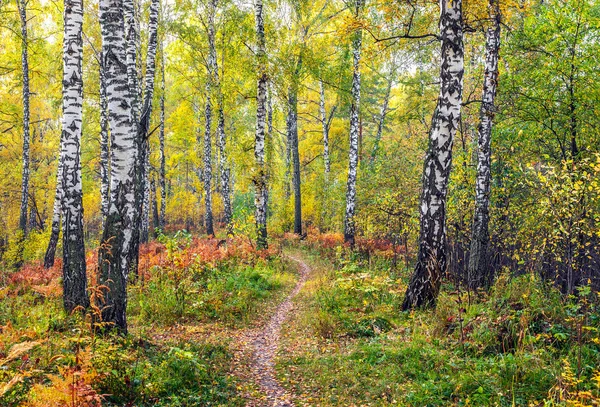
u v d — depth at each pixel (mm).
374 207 15602
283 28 20906
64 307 7961
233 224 19328
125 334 6805
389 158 18453
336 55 22875
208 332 8562
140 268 12641
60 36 22359
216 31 22438
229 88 19938
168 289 10469
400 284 11078
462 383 5078
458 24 8461
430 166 8797
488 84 10586
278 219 31156
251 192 35375
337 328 8234
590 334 5918
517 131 10664
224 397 5422
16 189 26609
